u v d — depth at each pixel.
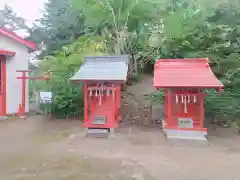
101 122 7.08
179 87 6.27
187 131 6.41
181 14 10.55
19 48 9.60
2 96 9.02
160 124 8.04
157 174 4.02
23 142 6.02
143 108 9.15
